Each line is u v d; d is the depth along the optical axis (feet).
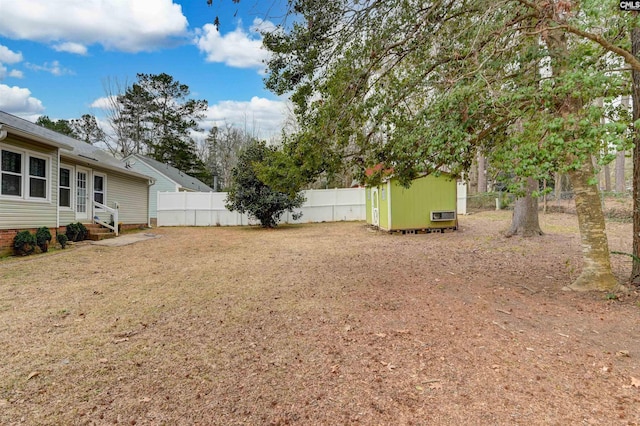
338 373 8.51
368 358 9.32
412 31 14.93
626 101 16.06
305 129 16.90
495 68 12.95
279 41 15.51
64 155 32.40
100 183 41.86
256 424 6.59
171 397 7.52
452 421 6.57
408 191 42.01
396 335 10.89
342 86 15.48
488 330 11.19
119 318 12.77
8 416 6.84
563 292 15.23
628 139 10.31
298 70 16.08
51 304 14.51
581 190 15.30
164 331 11.47
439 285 17.17
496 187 64.54
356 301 14.66
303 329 11.54
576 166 10.37
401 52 15.62
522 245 27.99
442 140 12.84
